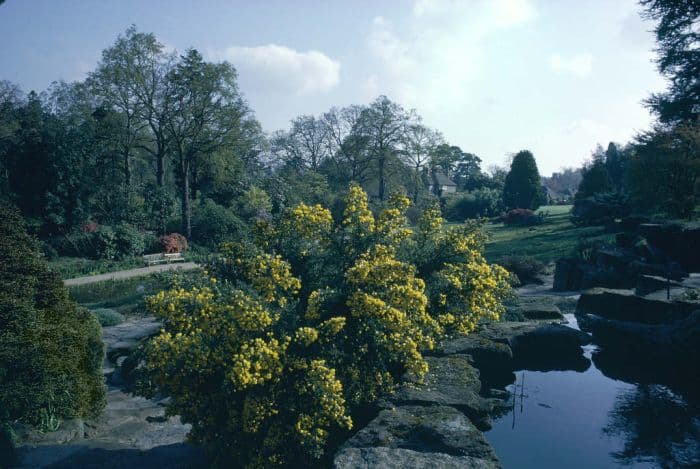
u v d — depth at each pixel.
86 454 5.97
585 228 34.38
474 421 5.26
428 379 5.79
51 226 29.00
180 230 35.69
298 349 5.12
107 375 9.59
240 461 5.06
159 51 35.19
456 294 6.41
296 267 6.11
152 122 37.06
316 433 4.72
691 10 28.02
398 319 5.12
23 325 6.82
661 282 11.02
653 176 26.39
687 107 28.81
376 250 5.79
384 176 56.09
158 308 4.97
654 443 5.04
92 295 20.14
